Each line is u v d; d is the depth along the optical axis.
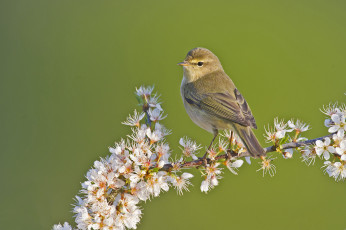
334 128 8.85
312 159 9.16
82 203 8.30
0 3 21.11
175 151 14.81
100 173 8.18
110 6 21.23
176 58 18.41
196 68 12.23
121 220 8.20
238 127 10.34
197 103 11.65
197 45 19.20
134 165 8.43
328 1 21.31
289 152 9.21
